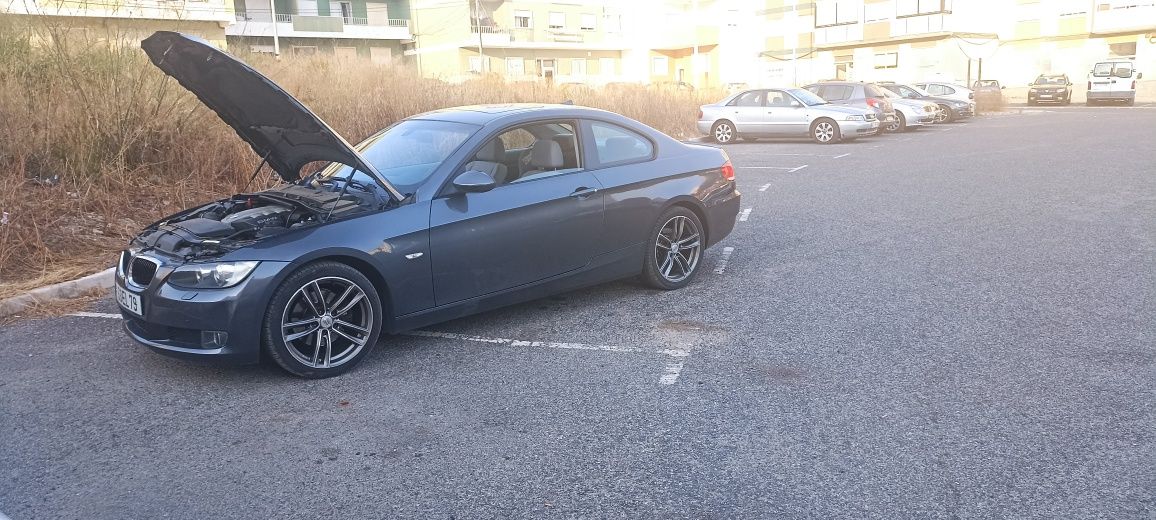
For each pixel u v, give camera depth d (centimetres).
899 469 330
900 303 561
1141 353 448
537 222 508
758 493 315
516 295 511
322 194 486
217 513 308
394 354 480
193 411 403
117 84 878
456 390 425
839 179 1202
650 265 587
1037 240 738
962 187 1070
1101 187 1020
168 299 409
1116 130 1922
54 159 823
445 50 4869
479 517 303
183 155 902
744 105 1958
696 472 333
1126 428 359
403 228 454
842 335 498
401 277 455
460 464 344
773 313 547
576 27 5284
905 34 4331
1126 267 630
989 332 494
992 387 410
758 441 359
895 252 715
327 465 345
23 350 498
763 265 684
